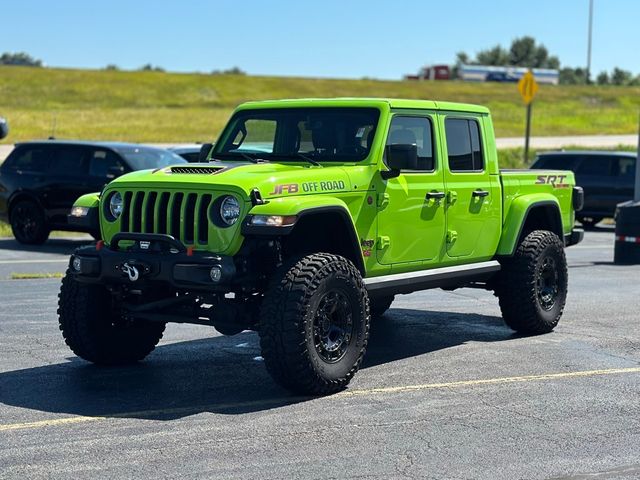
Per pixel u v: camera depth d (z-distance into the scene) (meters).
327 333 7.04
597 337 9.46
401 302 11.66
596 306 11.38
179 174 7.27
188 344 9.09
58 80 73.44
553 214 9.85
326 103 8.06
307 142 8.00
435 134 8.34
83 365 8.12
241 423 6.34
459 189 8.53
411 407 6.78
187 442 5.91
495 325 10.11
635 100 74.62
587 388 7.39
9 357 8.39
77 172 17.06
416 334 9.59
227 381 7.56
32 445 5.84
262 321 6.80
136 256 6.99
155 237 6.98
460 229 8.59
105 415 6.53
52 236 19.33
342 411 6.65
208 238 6.89
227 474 5.33
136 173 7.52
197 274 6.74
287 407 6.75
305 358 6.80
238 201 6.82
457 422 6.41
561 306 9.72
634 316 10.71
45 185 17.25
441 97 71.00
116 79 75.94
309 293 6.79
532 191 9.55
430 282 8.30
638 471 5.46
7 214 17.72
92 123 49.97
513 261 9.28
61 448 5.78
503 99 71.25
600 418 6.55
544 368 8.08
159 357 8.49
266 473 5.35
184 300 7.30
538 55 134.12
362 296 7.23
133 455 5.65
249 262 7.05
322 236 7.66
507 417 6.55
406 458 5.64
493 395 7.14
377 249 7.71
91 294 7.74
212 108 64.81
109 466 5.45
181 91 72.25
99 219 7.48
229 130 8.45
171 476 5.29
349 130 7.87
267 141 8.20
